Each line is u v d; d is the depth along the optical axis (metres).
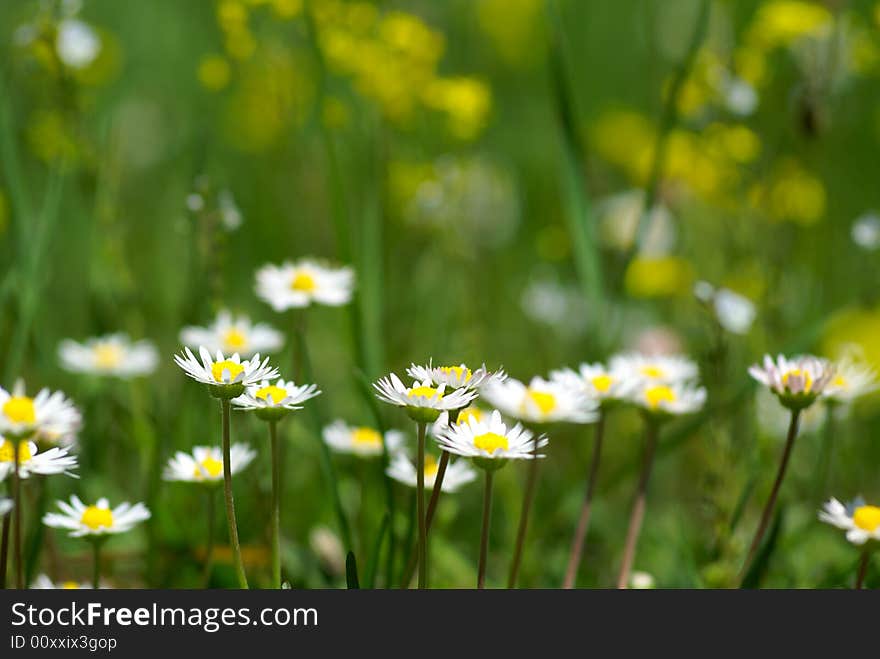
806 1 6.99
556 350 7.97
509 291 8.75
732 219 7.04
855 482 5.82
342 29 6.68
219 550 4.49
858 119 8.90
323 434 4.25
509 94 11.49
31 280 5.31
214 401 4.85
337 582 4.51
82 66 6.07
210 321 5.29
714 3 7.34
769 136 7.15
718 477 4.42
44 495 3.91
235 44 6.64
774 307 6.14
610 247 8.15
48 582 3.69
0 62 6.50
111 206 6.15
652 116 9.02
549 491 5.85
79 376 5.91
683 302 7.84
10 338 5.52
